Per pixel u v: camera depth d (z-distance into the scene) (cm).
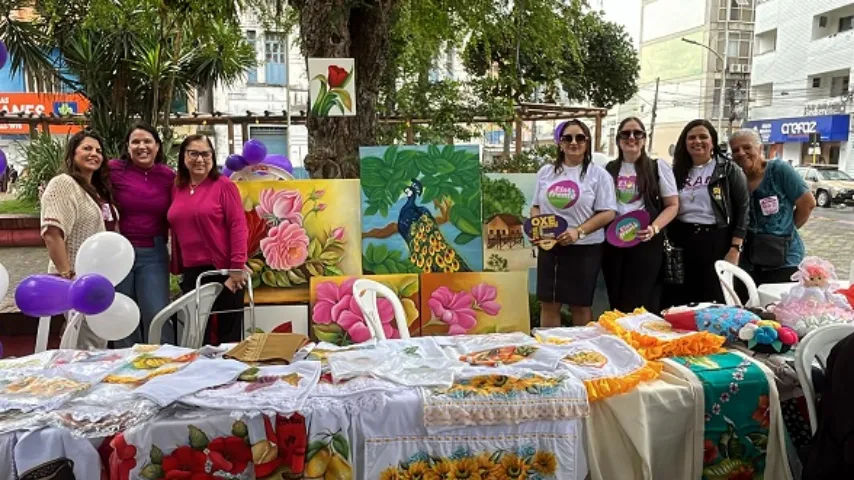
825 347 217
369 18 479
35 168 980
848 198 1670
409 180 396
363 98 486
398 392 186
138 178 349
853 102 2186
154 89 828
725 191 355
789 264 380
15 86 1622
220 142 1758
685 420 197
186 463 173
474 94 744
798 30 2455
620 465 194
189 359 216
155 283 353
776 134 2511
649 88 3306
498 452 185
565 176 350
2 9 745
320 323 375
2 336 477
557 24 632
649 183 353
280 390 185
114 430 171
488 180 451
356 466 181
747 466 201
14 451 167
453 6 628
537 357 212
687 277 371
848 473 184
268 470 173
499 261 448
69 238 319
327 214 396
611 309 371
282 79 1828
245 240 345
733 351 225
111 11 626
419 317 376
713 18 2920
